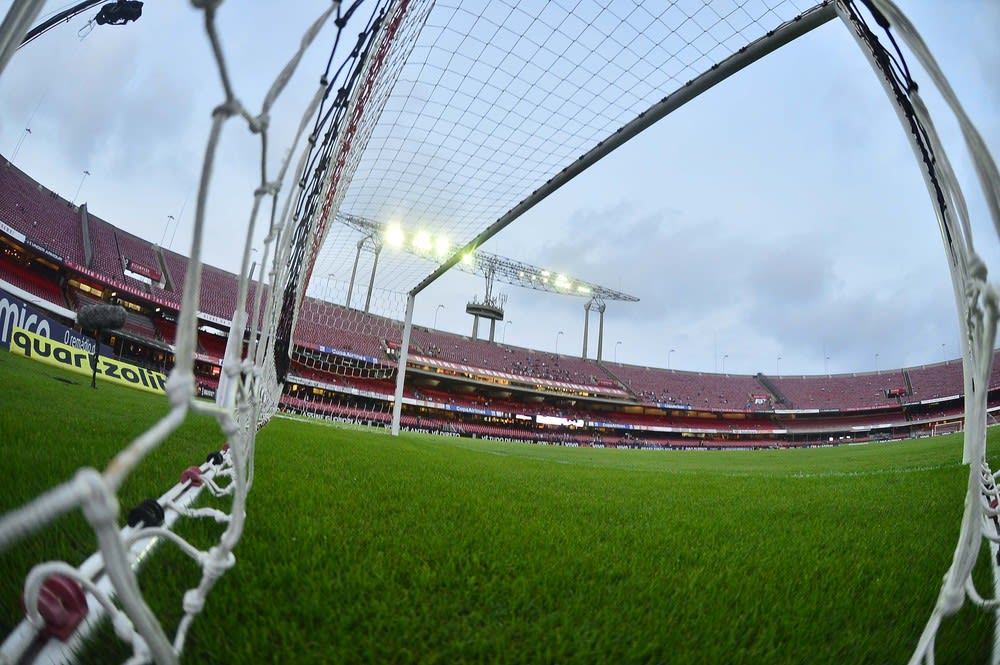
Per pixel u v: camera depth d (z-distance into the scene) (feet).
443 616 4.64
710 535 8.46
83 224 119.24
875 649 4.38
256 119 2.69
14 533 1.42
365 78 10.78
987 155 2.95
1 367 30.71
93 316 36.78
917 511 11.02
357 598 4.82
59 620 3.53
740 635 4.63
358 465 15.21
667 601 5.24
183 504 6.50
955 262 16.02
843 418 185.78
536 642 4.28
